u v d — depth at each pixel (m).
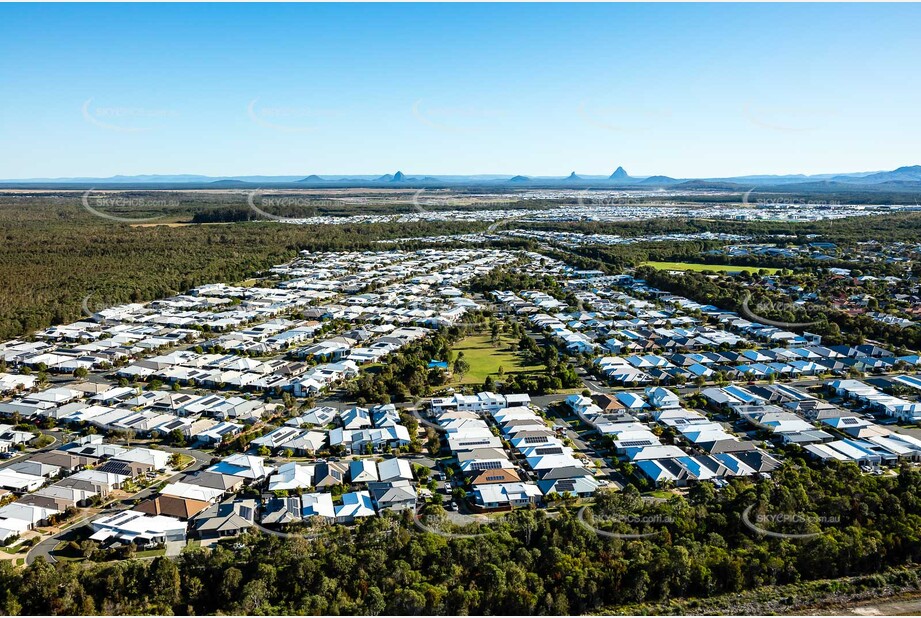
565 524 86.88
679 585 80.56
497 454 111.50
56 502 94.75
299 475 103.44
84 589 76.00
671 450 112.50
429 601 74.06
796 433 120.06
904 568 84.62
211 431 121.25
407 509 92.50
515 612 75.06
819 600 79.38
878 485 97.81
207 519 91.31
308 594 76.69
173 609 75.12
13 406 133.12
